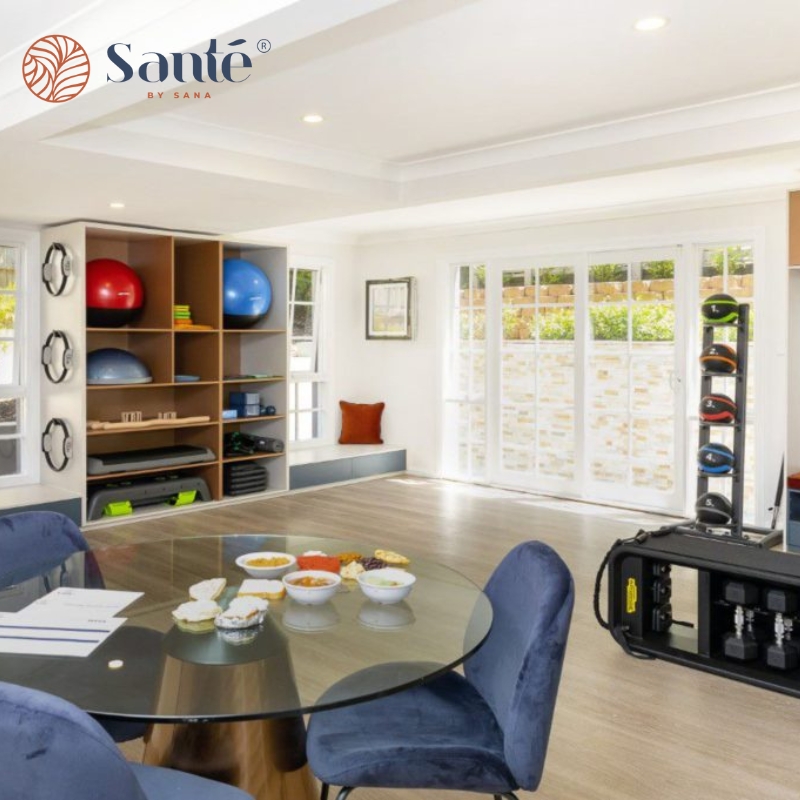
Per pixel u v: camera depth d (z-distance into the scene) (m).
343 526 6.06
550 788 2.57
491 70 3.47
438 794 2.54
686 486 6.38
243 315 6.82
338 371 8.46
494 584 2.32
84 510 5.89
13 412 6.31
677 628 3.82
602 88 3.74
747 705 3.19
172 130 4.20
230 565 2.62
